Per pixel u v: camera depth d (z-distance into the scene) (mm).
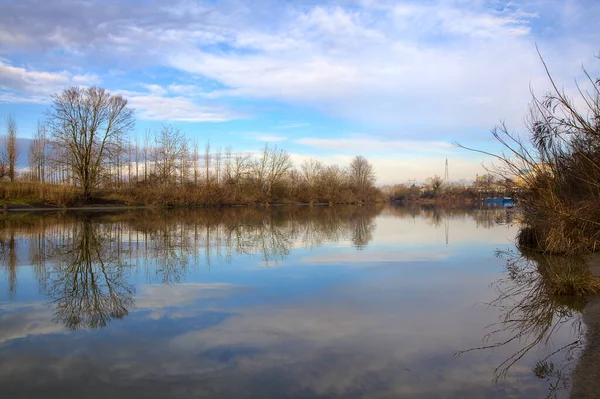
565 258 12484
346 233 21000
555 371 5082
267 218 32281
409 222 29016
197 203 49812
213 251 14656
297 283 9781
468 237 19406
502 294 8812
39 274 10773
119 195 46469
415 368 5215
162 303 8094
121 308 7773
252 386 4746
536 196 11711
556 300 8273
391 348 5859
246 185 60219
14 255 13633
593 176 9719
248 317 7230
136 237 18609
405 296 8656
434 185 91562
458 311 7617
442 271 11203
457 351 5766
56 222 26016
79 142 42812
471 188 82188
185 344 5988
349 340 6152
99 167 44062
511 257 13320
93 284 9672
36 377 4984
